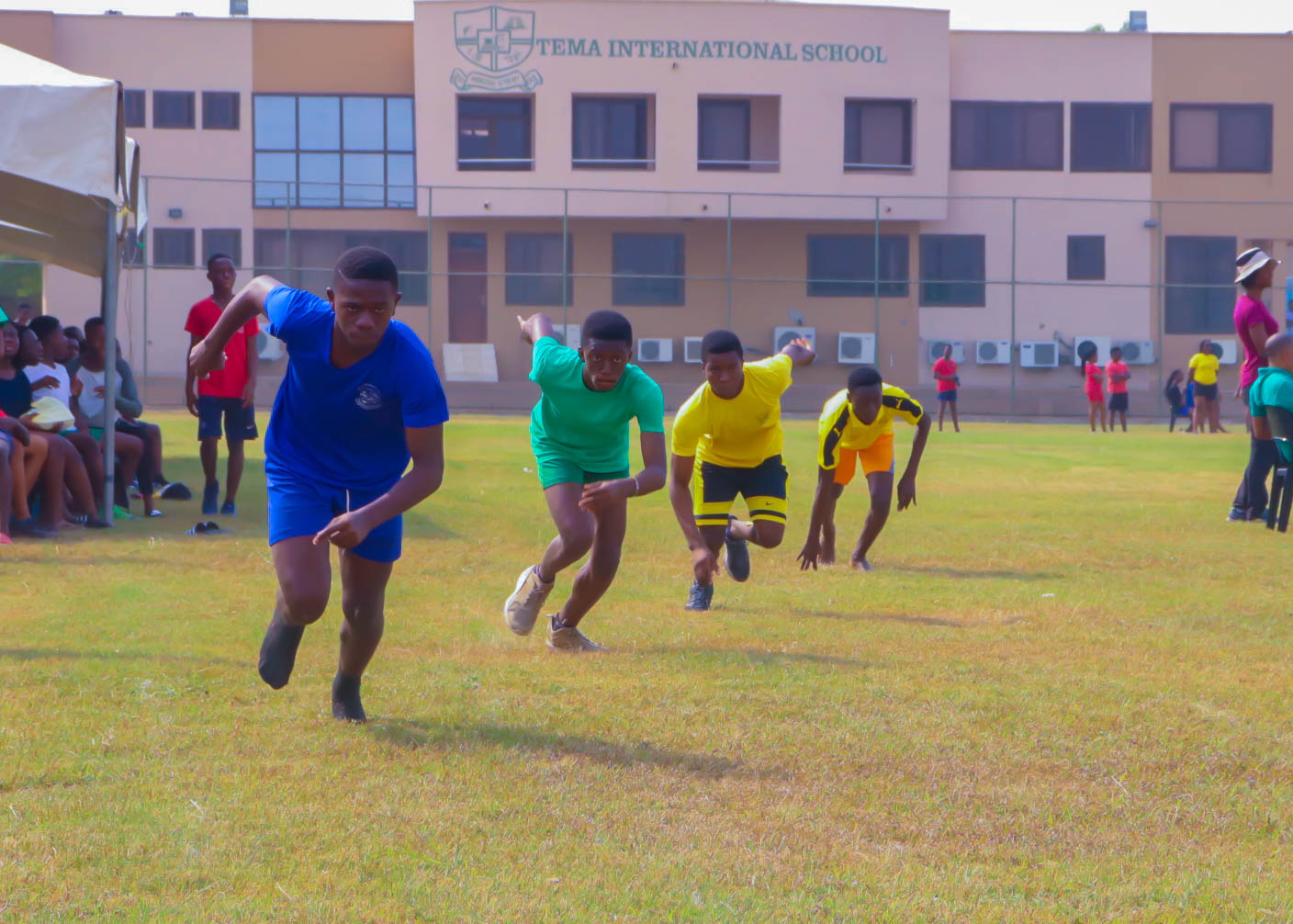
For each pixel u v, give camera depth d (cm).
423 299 4353
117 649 665
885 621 801
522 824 418
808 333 4425
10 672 607
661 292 4400
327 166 4356
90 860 378
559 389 666
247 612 783
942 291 4481
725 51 4356
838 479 1042
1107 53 4562
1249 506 1370
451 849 394
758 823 423
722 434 834
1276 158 4612
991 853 401
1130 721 558
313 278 4328
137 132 4272
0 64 1099
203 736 511
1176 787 470
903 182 4428
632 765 485
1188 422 4134
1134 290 4522
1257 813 441
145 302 3622
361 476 508
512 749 500
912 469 1027
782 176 4394
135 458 1274
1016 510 1470
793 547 1161
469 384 4191
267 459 514
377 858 385
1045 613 833
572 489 686
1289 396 1278
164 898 352
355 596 522
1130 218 4534
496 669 649
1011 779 477
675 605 858
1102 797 457
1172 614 827
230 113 4312
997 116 4534
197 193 4272
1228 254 4575
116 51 4250
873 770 486
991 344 4456
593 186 4353
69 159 1072
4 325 1116
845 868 385
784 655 692
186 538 1112
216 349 530
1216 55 4588
